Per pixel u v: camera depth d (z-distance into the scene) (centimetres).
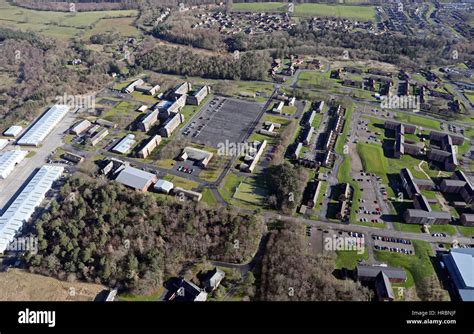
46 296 13375
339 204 17612
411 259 15000
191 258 14975
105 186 17475
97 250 14638
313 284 13575
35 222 16388
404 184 19138
